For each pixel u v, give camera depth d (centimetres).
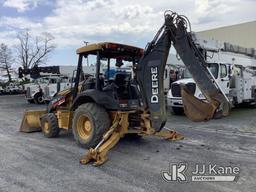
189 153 573
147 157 547
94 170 477
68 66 2014
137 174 455
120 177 442
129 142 665
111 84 614
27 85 2055
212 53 1138
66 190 396
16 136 768
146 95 572
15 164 514
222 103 500
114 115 596
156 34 553
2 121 1062
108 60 644
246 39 2673
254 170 468
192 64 515
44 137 746
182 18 528
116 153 575
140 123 598
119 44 597
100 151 518
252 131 805
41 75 1897
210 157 543
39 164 512
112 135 571
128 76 640
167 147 621
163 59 545
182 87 588
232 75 1207
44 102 1873
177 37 526
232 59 1301
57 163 517
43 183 423
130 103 614
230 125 911
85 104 610
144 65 571
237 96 1248
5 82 3934
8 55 4872
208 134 764
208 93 504
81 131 621
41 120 763
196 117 536
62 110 711
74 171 473
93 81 645
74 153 581
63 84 1739
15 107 1634
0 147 642
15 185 416
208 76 505
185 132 794
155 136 718
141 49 636
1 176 453
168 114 1195
